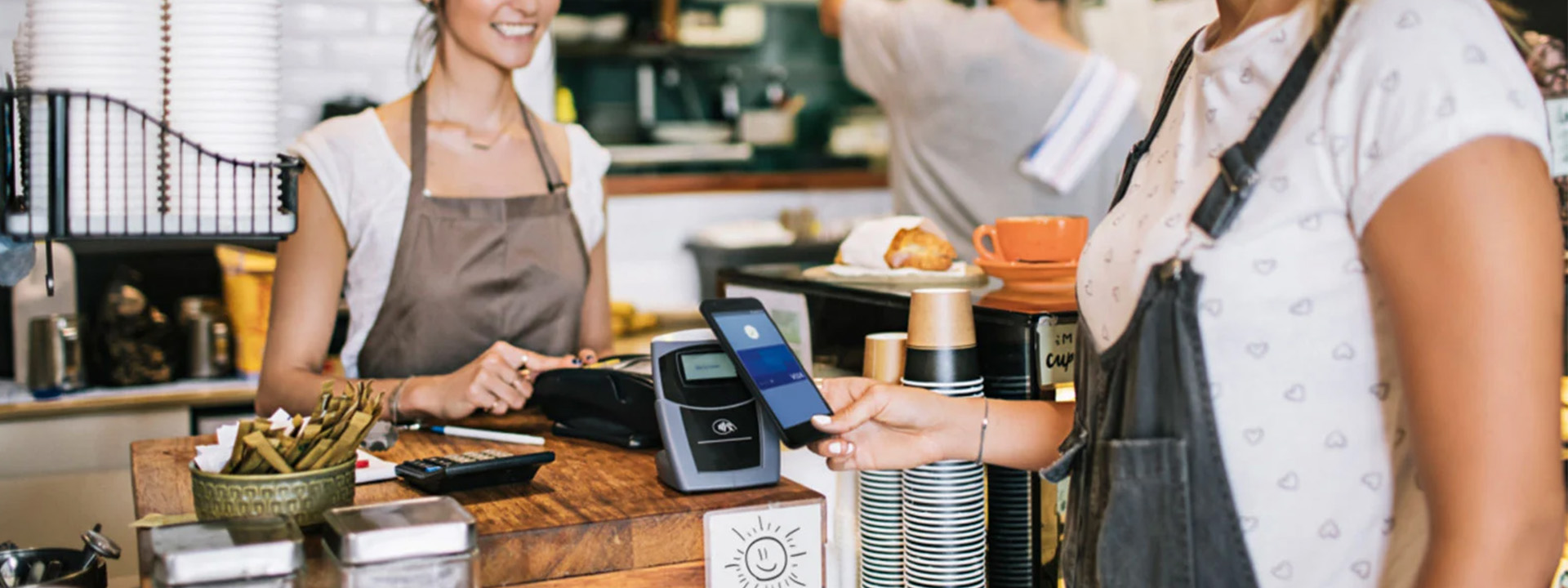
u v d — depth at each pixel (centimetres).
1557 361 82
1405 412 89
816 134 609
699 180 479
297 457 115
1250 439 96
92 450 269
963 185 308
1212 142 100
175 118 117
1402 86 85
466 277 194
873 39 313
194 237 117
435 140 197
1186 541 99
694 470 128
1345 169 89
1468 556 81
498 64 193
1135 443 100
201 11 115
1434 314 82
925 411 123
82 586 119
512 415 176
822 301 169
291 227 120
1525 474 80
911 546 134
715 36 578
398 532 97
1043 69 296
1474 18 87
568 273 204
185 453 152
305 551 103
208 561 93
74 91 112
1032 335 133
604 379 153
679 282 477
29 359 270
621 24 555
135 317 281
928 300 134
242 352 289
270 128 121
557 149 209
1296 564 96
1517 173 81
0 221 110
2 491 259
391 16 342
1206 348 96
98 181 113
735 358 126
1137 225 105
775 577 125
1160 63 404
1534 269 80
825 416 121
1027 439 123
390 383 169
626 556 119
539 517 120
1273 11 98
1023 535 136
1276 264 92
